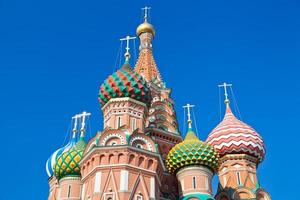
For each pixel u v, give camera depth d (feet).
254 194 168.96
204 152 152.87
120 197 126.52
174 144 175.42
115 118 150.71
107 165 132.36
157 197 134.21
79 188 161.68
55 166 168.66
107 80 157.58
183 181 150.30
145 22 224.33
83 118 185.26
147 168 135.13
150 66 205.26
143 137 141.18
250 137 181.68
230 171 176.45
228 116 194.08
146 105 156.97
